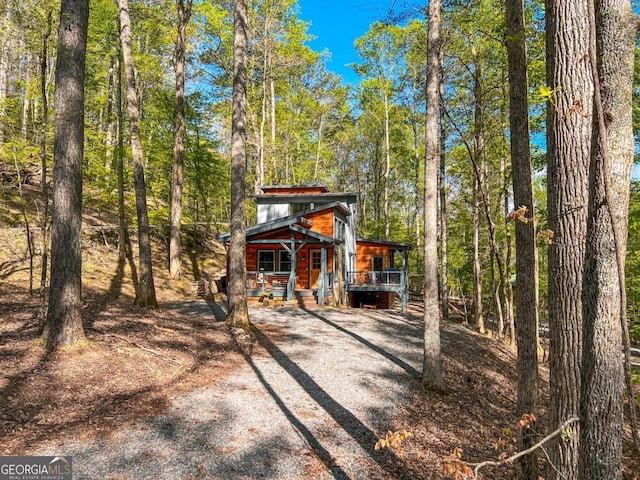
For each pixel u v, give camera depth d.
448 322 17.12
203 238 26.77
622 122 2.15
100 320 9.59
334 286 18.84
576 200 3.15
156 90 23.05
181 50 19.53
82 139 7.50
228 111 25.33
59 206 7.19
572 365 3.16
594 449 2.17
